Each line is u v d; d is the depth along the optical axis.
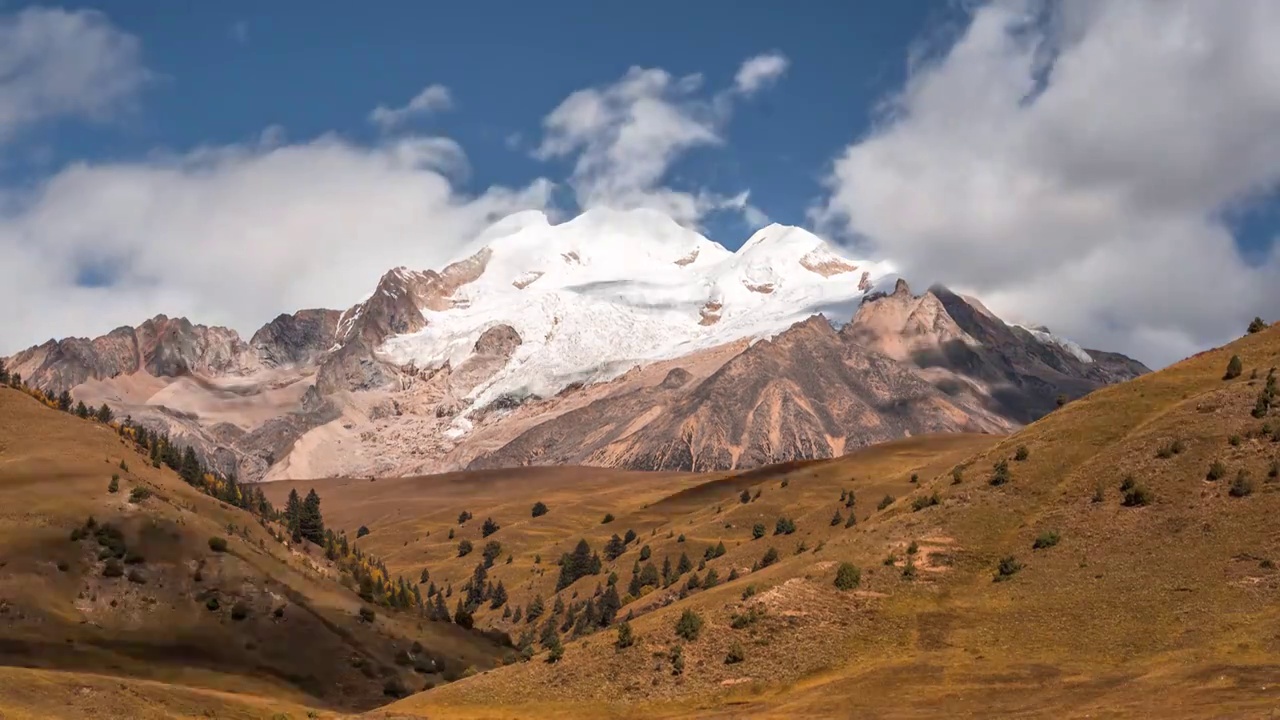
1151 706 105.50
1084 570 148.00
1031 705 113.00
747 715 122.38
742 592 160.25
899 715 114.44
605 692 140.12
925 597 150.88
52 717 133.00
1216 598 132.12
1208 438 171.75
